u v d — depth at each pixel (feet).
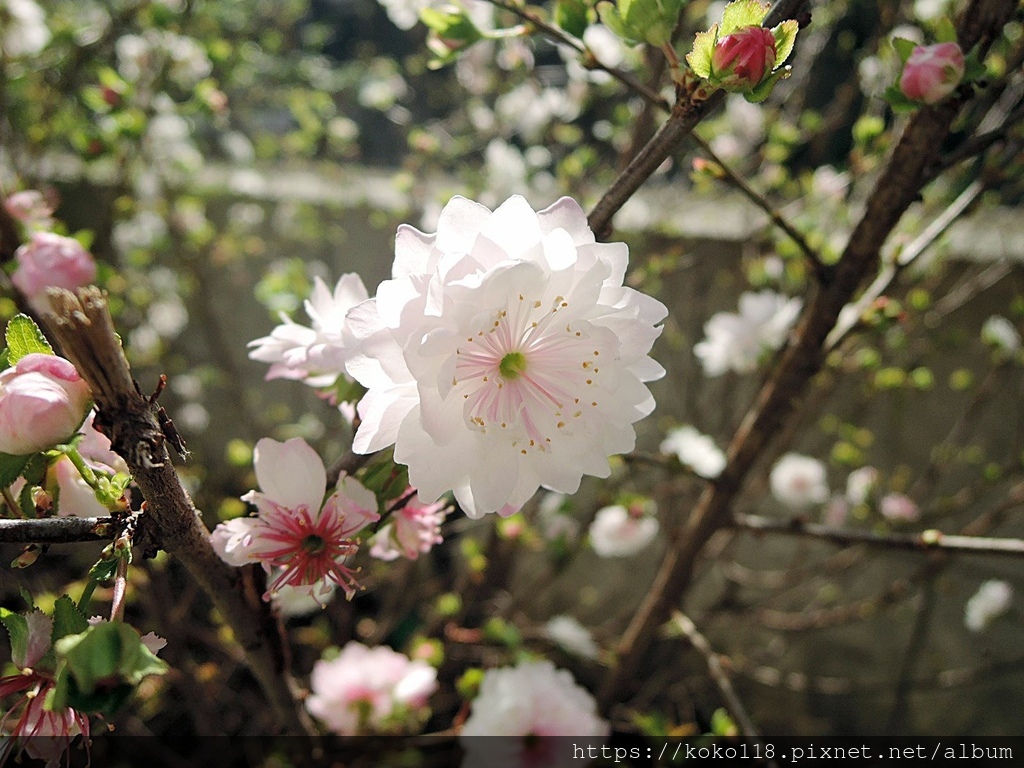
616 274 0.31
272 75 1.42
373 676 0.67
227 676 1.08
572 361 0.31
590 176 1.13
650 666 1.24
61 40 0.85
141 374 1.20
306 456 0.33
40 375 0.27
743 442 0.62
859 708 1.20
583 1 0.43
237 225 1.24
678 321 1.18
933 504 1.13
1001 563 1.11
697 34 0.31
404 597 1.20
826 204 0.99
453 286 0.28
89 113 1.03
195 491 0.92
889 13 0.96
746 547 1.25
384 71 1.45
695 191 1.23
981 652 1.07
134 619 1.00
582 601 1.28
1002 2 0.42
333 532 0.33
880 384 0.99
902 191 0.48
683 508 1.21
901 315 0.55
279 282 0.84
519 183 1.04
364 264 1.31
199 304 1.23
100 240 1.13
